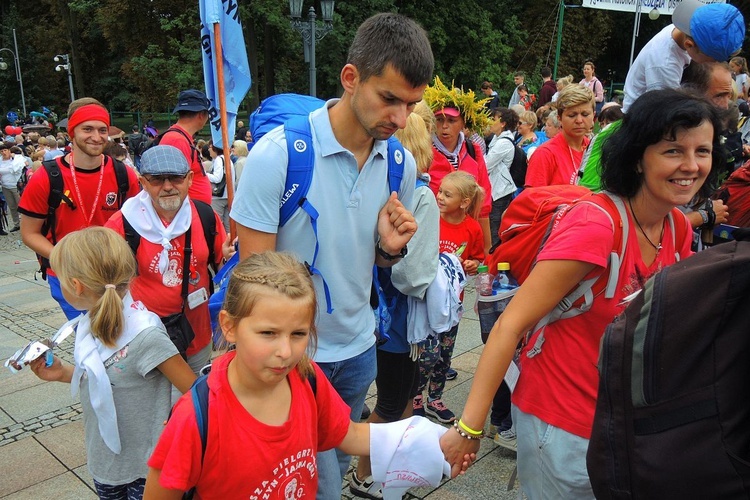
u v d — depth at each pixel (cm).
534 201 204
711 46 274
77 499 295
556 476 179
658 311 112
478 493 288
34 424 373
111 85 3606
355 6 2264
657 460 112
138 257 272
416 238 259
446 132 410
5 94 3662
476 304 247
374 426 179
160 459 145
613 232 167
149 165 267
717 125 161
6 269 865
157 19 2555
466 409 175
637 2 1320
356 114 177
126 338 206
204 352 301
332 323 198
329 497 197
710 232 288
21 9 3956
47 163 351
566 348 175
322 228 187
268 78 2450
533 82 2466
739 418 107
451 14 2425
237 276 146
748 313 106
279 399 155
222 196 842
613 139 172
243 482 148
